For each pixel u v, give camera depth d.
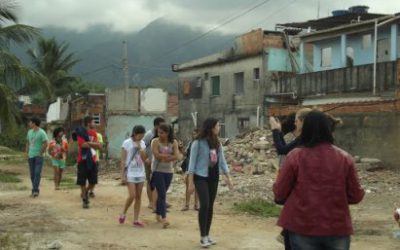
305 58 38.84
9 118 26.08
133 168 11.11
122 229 10.73
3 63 26.86
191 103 46.88
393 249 9.34
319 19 35.22
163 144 11.02
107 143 44.84
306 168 5.02
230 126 41.69
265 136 26.72
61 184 20.39
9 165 32.16
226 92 42.34
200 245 9.34
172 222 11.58
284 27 38.91
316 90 32.53
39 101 65.69
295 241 5.03
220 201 15.01
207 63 44.34
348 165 5.07
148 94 46.31
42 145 15.88
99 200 15.05
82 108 46.66
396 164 23.08
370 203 15.08
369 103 24.36
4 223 11.34
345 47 32.84
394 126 23.25
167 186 11.17
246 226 11.23
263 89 38.19
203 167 9.29
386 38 31.42
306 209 4.94
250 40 39.53
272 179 20.11
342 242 4.96
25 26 27.31
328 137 5.14
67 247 9.13
